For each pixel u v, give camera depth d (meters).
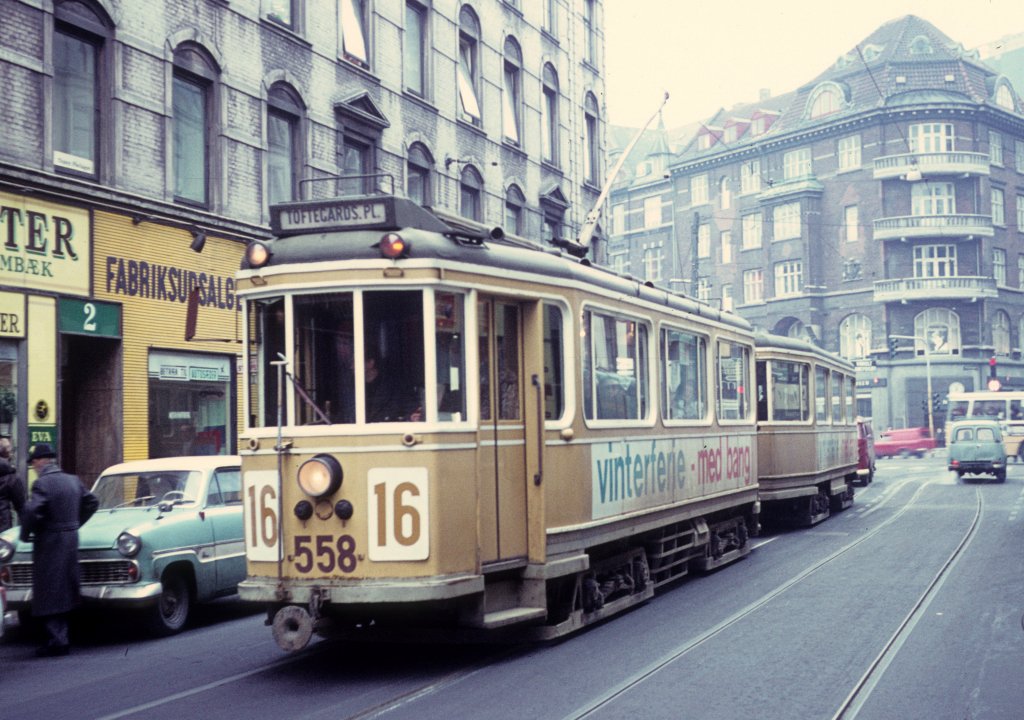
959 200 62.78
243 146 19.11
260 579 8.27
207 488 11.77
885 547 17.03
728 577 13.88
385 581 7.96
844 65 68.38
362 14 22.64
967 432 36.56
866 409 63.91
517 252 9.17
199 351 18.22
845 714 7.07
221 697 7.86
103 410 16.73
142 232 17.06
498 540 8.68
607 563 10.70
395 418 8.11
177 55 17.81
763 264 69.12
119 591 10.41
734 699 7.45
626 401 11.07
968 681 8.02
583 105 33.22
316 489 8.00
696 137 76.75
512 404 8.99
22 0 15.05
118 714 7.45
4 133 14.77
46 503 9.91
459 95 25.91
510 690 7.74
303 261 8.28
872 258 64.00
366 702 7.47
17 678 8.94
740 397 15.74
